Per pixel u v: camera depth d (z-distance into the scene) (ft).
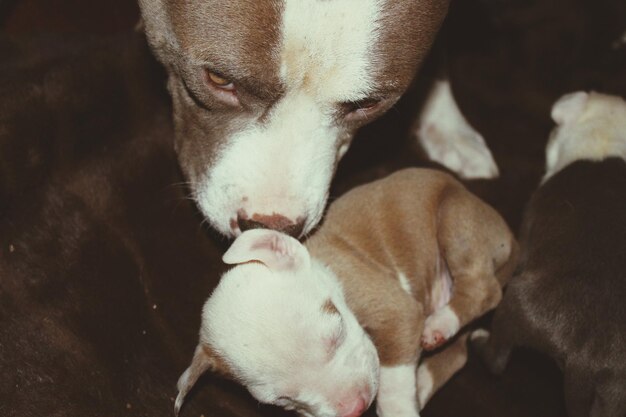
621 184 2.37
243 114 2.03
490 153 2.78
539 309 2.17
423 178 2.36
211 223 2.10
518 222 2.68
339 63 1.91
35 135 2.29
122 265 2.28
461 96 2.92
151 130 2.53
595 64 3.00
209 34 1.91
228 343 1.99
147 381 2.16
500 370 2.29
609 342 2.10
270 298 2.00
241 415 2.19
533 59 3.00
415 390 2.19
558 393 2.33
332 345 1.98
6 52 2.54
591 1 3.05
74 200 2.32
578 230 2.24
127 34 2.63
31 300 2.15
